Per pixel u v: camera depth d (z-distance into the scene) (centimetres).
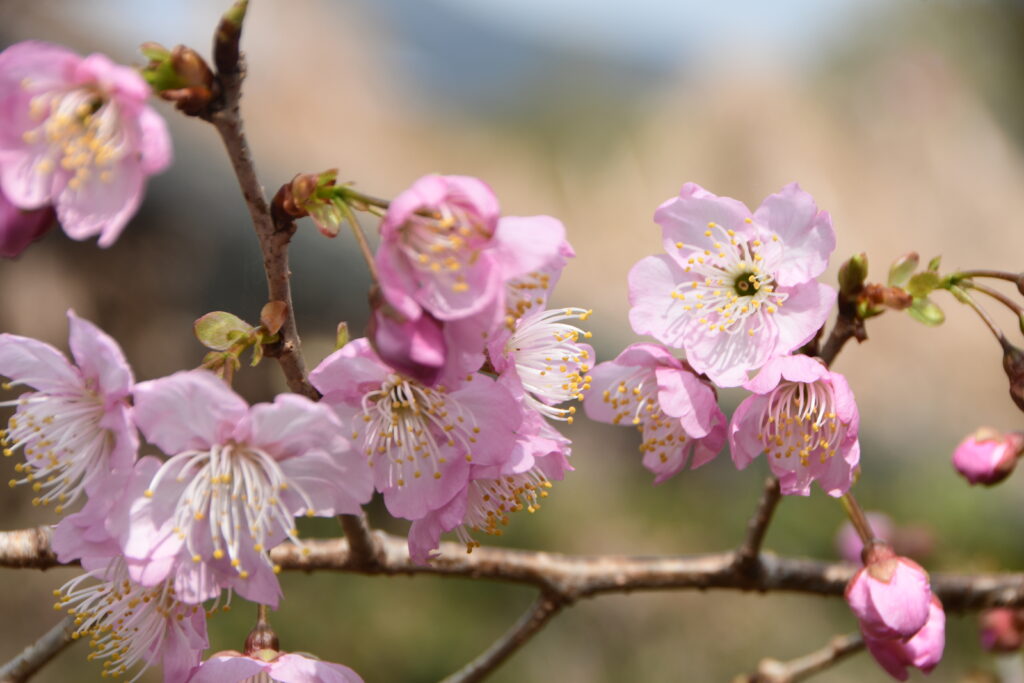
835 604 90
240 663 36
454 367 35
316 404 35
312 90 165
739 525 96
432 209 35
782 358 37
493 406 36
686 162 166
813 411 37
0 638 73
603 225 160
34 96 34
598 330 116
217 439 35
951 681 73
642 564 41
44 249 83
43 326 80
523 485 37
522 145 175
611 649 86
